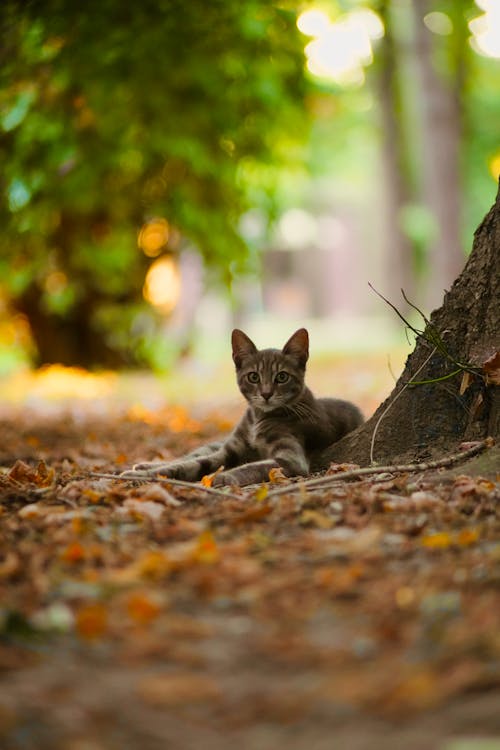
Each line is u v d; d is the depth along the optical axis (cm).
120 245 2333
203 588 516
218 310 4766
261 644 450
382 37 3638
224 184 2008
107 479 856
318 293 5875
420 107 3659
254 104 1820
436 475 747
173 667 431
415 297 4072
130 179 2052
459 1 3148
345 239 5803
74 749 362
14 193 1684
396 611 481
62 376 2431
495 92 4512
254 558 565
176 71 1611
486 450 775
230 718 387
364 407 1672
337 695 400
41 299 2605
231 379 2438
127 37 1520
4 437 1434
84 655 443
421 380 857
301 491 700
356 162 5331
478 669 411
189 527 625
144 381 2417
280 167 2084
